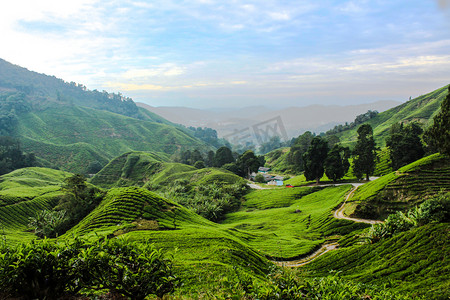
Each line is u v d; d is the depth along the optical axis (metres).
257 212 95.81
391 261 30.89
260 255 44.47
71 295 12.77
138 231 48.25
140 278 12.24
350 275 32.84
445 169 65.69
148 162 182.50
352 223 62.78
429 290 23.12
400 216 40.59
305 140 176.38
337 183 106.62
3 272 11.12
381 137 185.12
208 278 23.17
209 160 193.38
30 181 130.75
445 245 28.78
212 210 95.75
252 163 148.25
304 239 61.59
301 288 14.08
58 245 12.52
